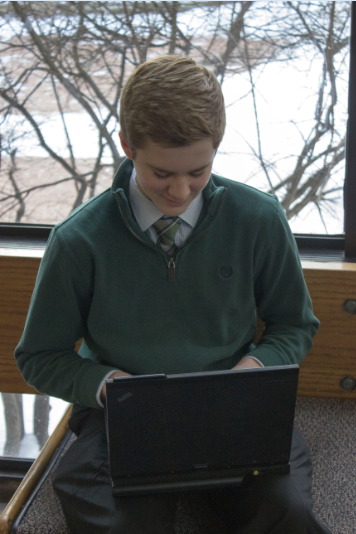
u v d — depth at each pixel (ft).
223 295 3.50
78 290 3.42
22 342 3.53
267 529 2.95
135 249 3.35
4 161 6.39
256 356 3.49
